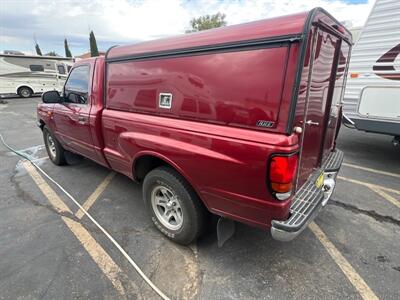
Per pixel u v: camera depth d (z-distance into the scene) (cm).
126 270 224
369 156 527
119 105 278
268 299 197
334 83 247
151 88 237
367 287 208
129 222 294
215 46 185
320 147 265
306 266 230
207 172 200
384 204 336
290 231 178
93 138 318
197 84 200
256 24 170
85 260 236
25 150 574
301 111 170
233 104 182
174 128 217
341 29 226
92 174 429
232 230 240
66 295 200
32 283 211
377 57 442
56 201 340
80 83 335
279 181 168
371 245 258
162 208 265
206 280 214
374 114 461
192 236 239
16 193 362
